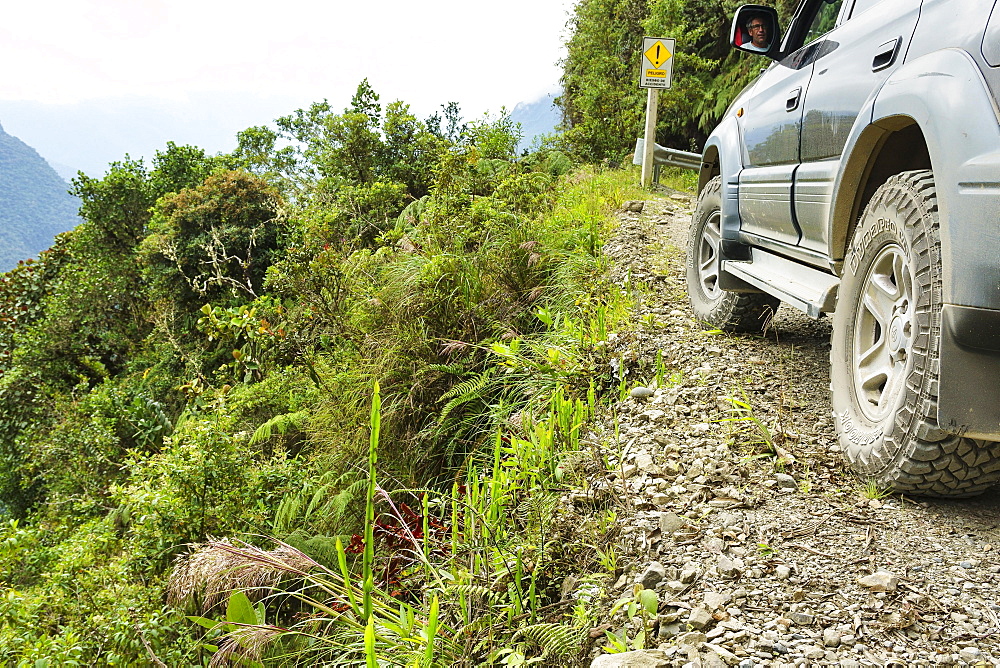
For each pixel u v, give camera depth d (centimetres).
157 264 1719
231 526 515
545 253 610
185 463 538
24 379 1928
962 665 163
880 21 265
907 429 214
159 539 503
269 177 1733
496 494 284
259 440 645
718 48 1858
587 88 1733
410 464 478
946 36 212
